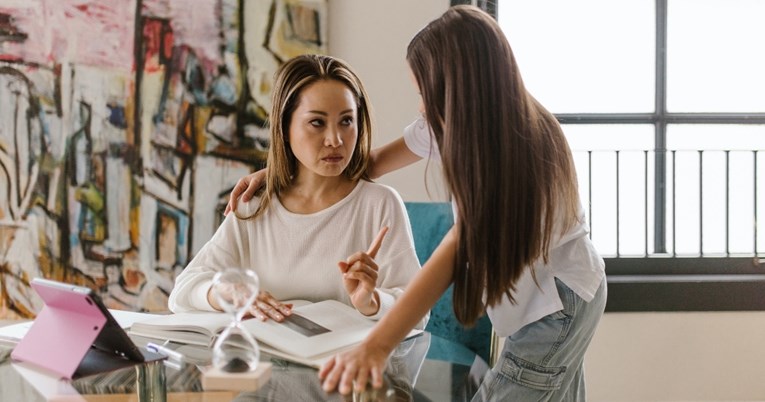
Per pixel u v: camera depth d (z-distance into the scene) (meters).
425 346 1.32
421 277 1.03
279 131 1.51
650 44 2.46
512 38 2.48
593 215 2.51
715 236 2.49
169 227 2.30
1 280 2.32
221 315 1.35
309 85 1.45
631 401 2.36
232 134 2.27
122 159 2.29
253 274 1.01
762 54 2.46
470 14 1.06
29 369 1.11
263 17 2.25
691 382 2.35
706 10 2.46
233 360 1.00
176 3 2.24
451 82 1.03
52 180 2.30
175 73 2.26
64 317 1.13
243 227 1.57
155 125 2.27
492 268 1.03
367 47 2.30
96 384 1.05
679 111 2.49
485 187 1.01
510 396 1.20
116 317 1.40
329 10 2.29
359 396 0.95
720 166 2.48
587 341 1.25
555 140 1.12
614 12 2.46
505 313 1.24
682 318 2.34
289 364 1.12
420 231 1.76
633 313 2.34
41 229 2.31
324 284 1.51
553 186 1.08
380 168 1.61
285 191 1.57
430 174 2.29
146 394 1.01
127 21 2.25
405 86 2.30
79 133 2.28
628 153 2.49
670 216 2.49
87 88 2.27
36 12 2.26
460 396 1.05
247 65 2.26
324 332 1.22
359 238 1.53
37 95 2.28
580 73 2.48
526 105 1.05
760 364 2.34
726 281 2.32
